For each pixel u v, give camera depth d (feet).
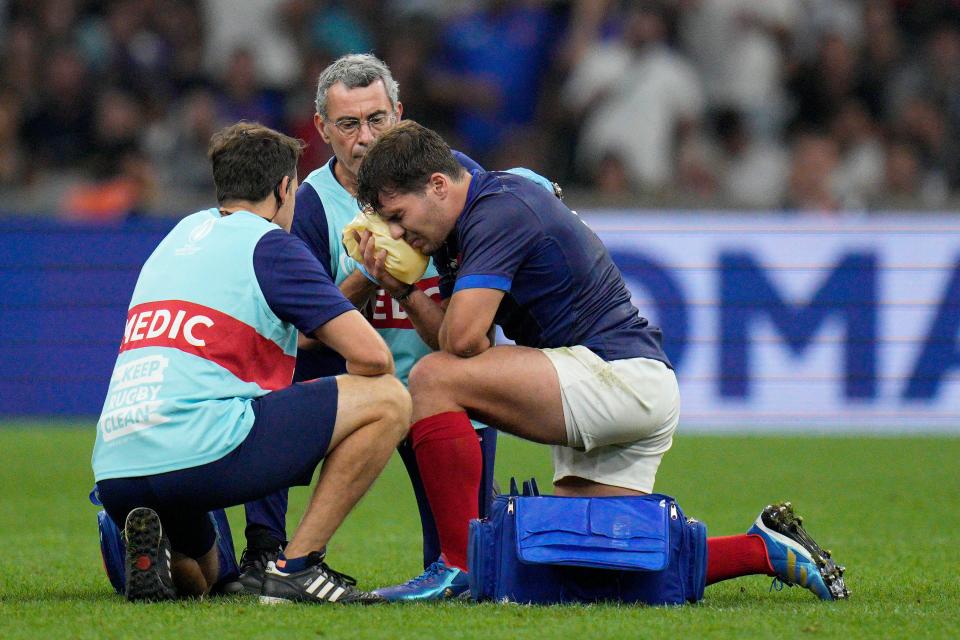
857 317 123.75
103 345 126.00
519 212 49.90
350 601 47.39
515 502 47.85
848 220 123.85
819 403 124.06
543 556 46.21
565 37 163.43
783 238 124.16
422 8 166.30
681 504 82.58
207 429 45.91
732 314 124.26
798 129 162.71
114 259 125.90
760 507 81.35
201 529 48.91
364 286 54.19
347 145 56.75
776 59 163.84
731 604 48.42
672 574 47.65
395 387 47.60
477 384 49.67
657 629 42.29
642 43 157.69
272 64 161.79
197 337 46.57
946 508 81.20
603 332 50.88
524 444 118.62
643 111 155.53
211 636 41.11
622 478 51.98
